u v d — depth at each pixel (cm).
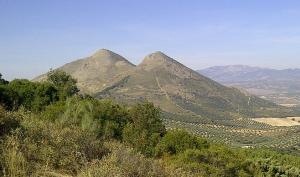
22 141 736
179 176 840
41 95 2914
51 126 902
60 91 3241
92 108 2361
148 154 2052
